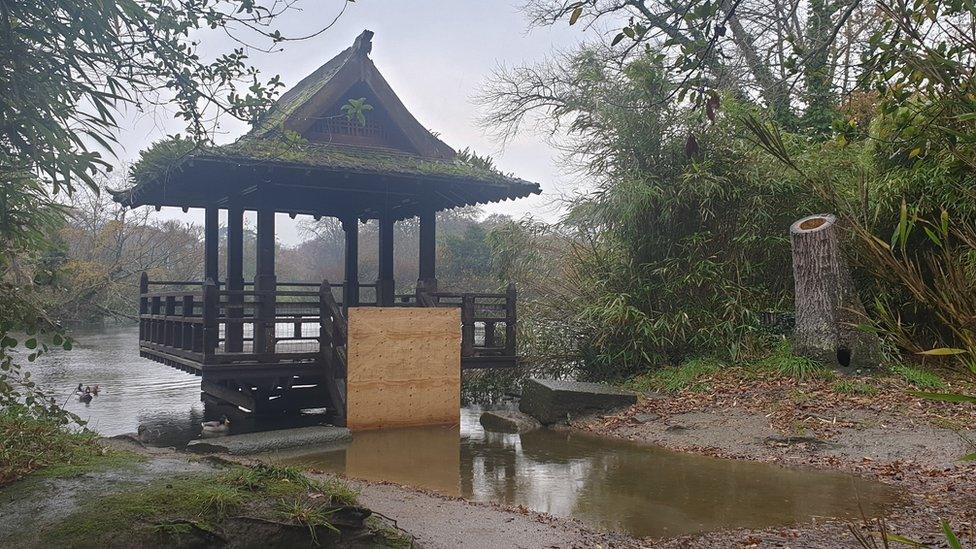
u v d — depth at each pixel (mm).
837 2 5094
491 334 11680
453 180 10727
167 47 5051
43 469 4926
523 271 15039
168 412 11875
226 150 9398
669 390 11352
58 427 6270
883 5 2842
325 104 10797
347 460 8039
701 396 10703
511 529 5266
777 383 10586
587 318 13461
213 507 4215
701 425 9453
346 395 9828
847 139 4277
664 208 12938
